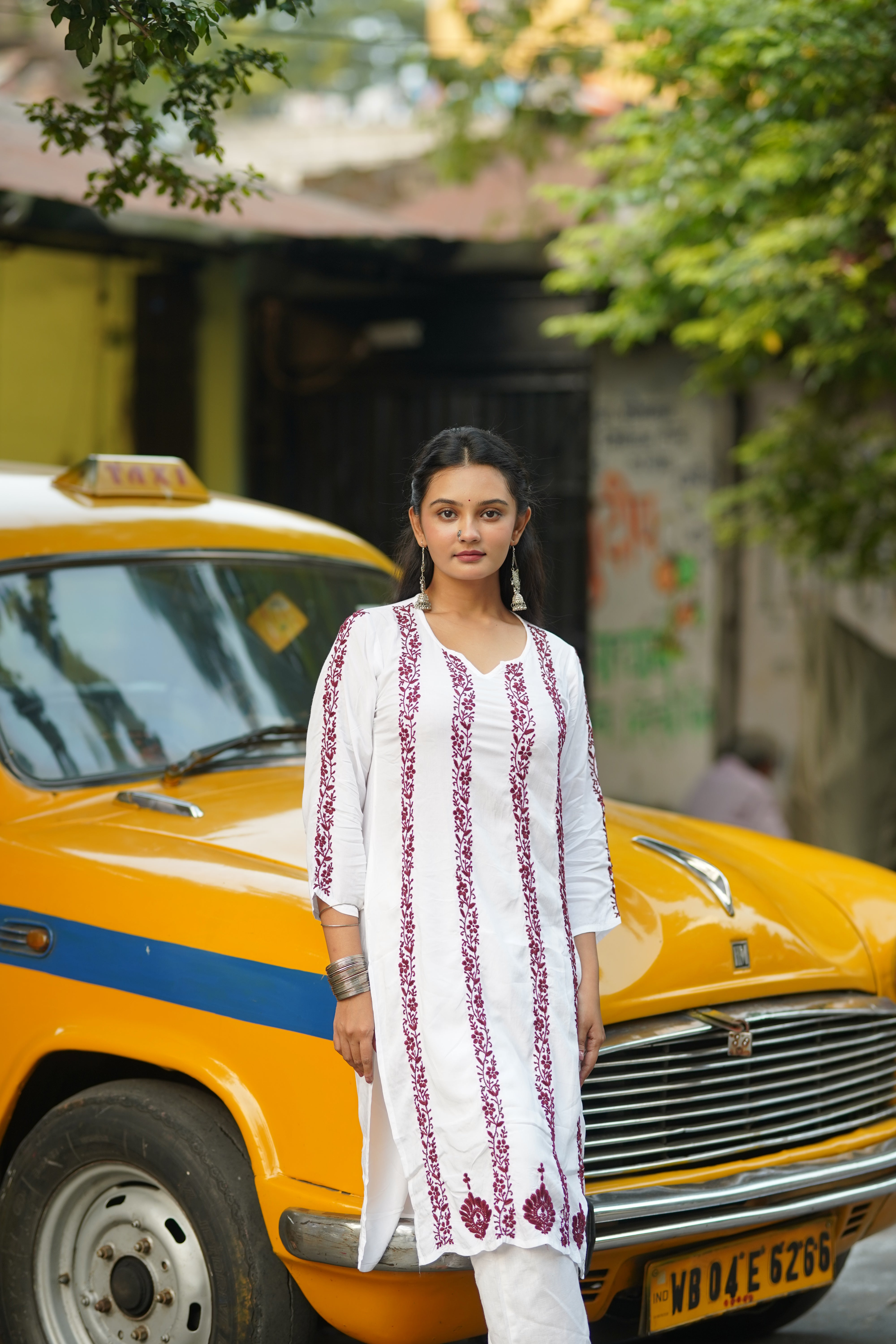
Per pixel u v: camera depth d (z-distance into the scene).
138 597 4.09
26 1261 3.27
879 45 5.41
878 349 6.75
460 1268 2.76
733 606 9.65
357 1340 3.35
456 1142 2.64
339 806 2.74
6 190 7.25
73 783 3.68
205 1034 3.06
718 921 3.45
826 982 3.57
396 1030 2.69
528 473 2.90
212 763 3.85
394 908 2.70
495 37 9.39
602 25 9.46
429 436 9.98
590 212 7.12
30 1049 3.29
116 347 8.80
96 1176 3.21
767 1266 3.36
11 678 3.76
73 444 8.67
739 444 9.50
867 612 9.38
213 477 9.36
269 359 9.80
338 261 8.94
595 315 9.06
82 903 3.28
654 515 9.62
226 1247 2.98
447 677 2.74
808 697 8.87
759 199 6.18
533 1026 2.70
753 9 5.64
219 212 4.61
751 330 6.83
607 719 9.92
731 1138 3.32
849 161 5.84
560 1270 2.64
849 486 7.72
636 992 3.20
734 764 6.76
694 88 6.07
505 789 2.73
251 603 4.30
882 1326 4.18
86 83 4.30
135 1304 3.14
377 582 4.72
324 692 2.79
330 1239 2.81
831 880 3.96
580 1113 2.75
